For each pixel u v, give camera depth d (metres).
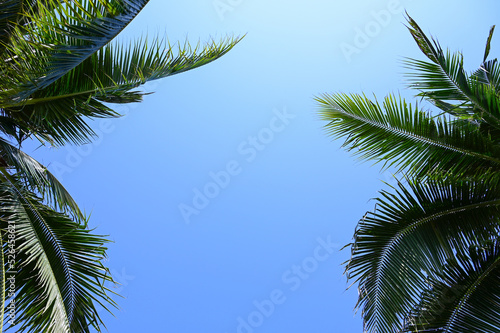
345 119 7.64
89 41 5.46
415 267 7.05
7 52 6.15
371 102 7.47
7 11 5.97
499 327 6.82
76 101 6.64
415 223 7.27
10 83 5.60
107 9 4.80
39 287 6.44
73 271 6.79
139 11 4.75
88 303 6.72
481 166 7.41
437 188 7.33
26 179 6.84
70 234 6.91
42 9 5.37
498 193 7.25
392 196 7.32
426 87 7.41
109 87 6.43
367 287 6.96
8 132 6.95
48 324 5.82
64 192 7.79
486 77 8.48
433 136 7.34
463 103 7.37
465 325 6.91
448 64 7.22
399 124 7.40
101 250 7.00
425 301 6.98
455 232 7.27
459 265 7.16
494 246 7.29
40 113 6.54
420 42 7.13
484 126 7.60
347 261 7.10
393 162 7.54
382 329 6.84
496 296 7.00
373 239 7.18
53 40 5.38
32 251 5.77
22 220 5.84
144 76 6.23
